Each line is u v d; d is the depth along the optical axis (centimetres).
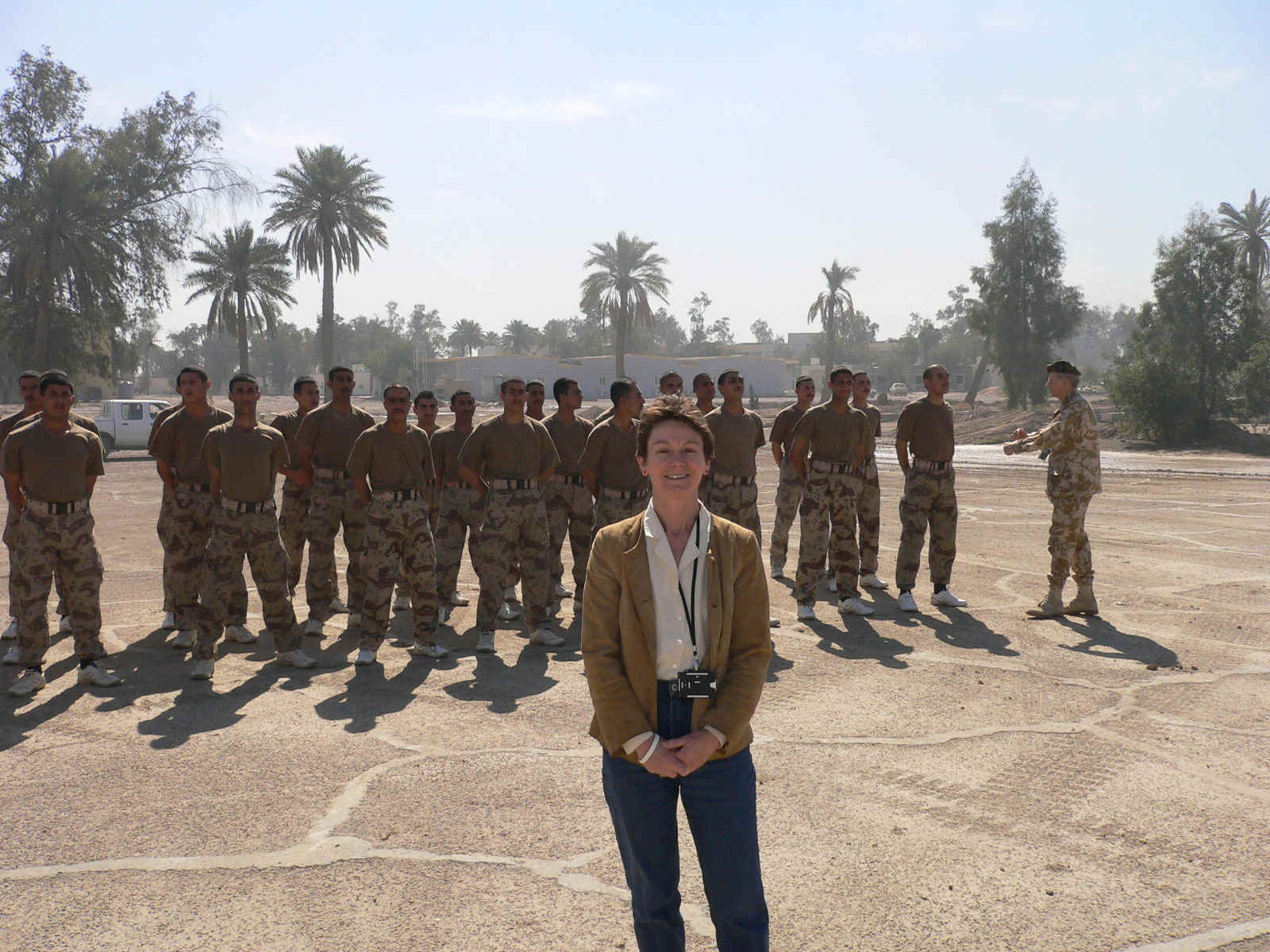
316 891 355
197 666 630
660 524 247
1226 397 3338
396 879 363
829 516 794
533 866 374
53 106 4553
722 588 245
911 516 823
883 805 429
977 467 2331
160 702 581
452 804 430
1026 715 551
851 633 746
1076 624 770
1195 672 633
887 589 917
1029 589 912
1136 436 3428
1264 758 484
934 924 330
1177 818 415
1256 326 3309
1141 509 1523
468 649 713
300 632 670
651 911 250
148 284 4722
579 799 436
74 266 4353
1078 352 17175
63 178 4294
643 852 246
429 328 18250
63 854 386
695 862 375
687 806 247
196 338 15312
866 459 802
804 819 415
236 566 648
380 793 443
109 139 4603
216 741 512
